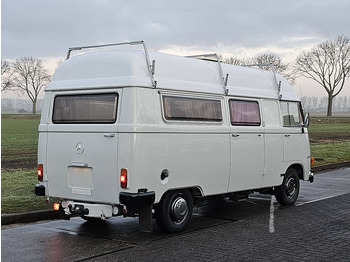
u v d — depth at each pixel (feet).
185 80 25.85
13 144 87.56
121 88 23.16
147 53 24.00
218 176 27.40
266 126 31.22
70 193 24.84
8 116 262.67
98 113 23.91
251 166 29.84
